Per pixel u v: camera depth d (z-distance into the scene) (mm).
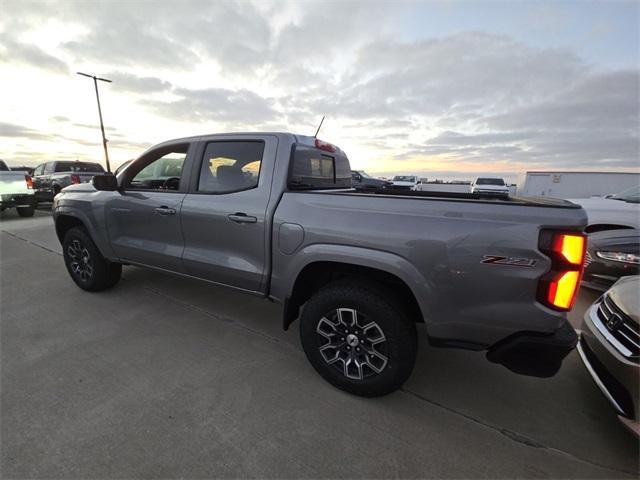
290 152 2502
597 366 2107
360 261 2045
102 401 2105
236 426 1940
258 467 1683
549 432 1977
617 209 5207
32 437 1812
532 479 1655
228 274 2680
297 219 2287
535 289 1706
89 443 1783
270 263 2473
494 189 20781
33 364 2484
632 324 1921
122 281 4266
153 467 1657
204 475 1627
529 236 1693
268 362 2598
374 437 1896
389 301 2057
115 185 3256
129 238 3318
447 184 30047
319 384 2350
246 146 2639
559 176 20609
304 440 1858
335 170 3354
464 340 1908
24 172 10086
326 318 2252
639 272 3762
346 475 1653
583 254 1666
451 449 1828
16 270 4734
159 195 3045
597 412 2154
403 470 1689
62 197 3826
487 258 1765
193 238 2865
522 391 2354
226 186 2697
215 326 3162
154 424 1933
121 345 2783
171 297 3799
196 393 2211
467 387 2381
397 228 1963
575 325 3422
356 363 2203
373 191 2912
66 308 3473
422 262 1897
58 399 2111
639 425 1739
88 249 3660
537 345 1736
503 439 1912
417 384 2406
